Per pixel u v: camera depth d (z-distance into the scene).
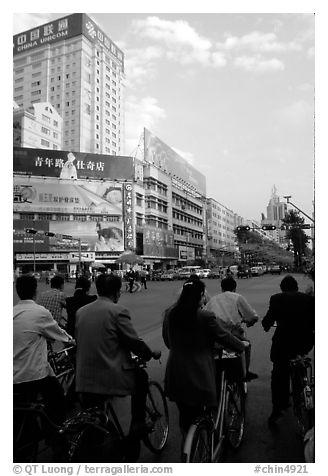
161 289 32.75
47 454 3.99
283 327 4.62
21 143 84.50
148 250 73.88
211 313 3.36
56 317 5.85
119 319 3.50
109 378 3.43
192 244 102.06
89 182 68.56
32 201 65.31
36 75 107.56
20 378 3.60
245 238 108.00
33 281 3.95
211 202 122.19
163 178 86.00
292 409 5.17
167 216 87.56
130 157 71.25
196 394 3.26
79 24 103.50
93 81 106.62
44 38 106.75
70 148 102.50
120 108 118.25
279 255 118.94
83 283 5.98
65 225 65.50
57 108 104.69
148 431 3.74
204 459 3.26
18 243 62.28
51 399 3.87
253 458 3.82
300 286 26.23
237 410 4.12
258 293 24.92
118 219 68.88
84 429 3.28
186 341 3.34
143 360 3.78
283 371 4.61
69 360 5.47
